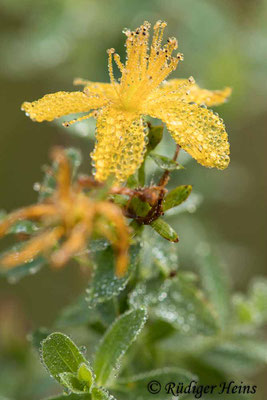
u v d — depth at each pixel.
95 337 0.16
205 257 0.16
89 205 0.12
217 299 0.16
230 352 0.15
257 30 0.21
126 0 0.20
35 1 0.21
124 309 0.14
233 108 0.21
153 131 0.13
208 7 0.21
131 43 0.13
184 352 0.15
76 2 0.21
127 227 0.13
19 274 0.14
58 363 0.13
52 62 0.21
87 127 0.15
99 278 0.13
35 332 0.14
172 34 0.21
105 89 0.14
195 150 0.13
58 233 0.12
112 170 0.13
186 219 0.22
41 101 0.13
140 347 0.15
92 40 0.21
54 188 0.14
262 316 0.16
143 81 0.13
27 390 0.17
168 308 0.14
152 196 0.13
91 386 0.12
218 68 0.21
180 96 0.14
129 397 0.14
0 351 0.18
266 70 0.21
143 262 0.14
